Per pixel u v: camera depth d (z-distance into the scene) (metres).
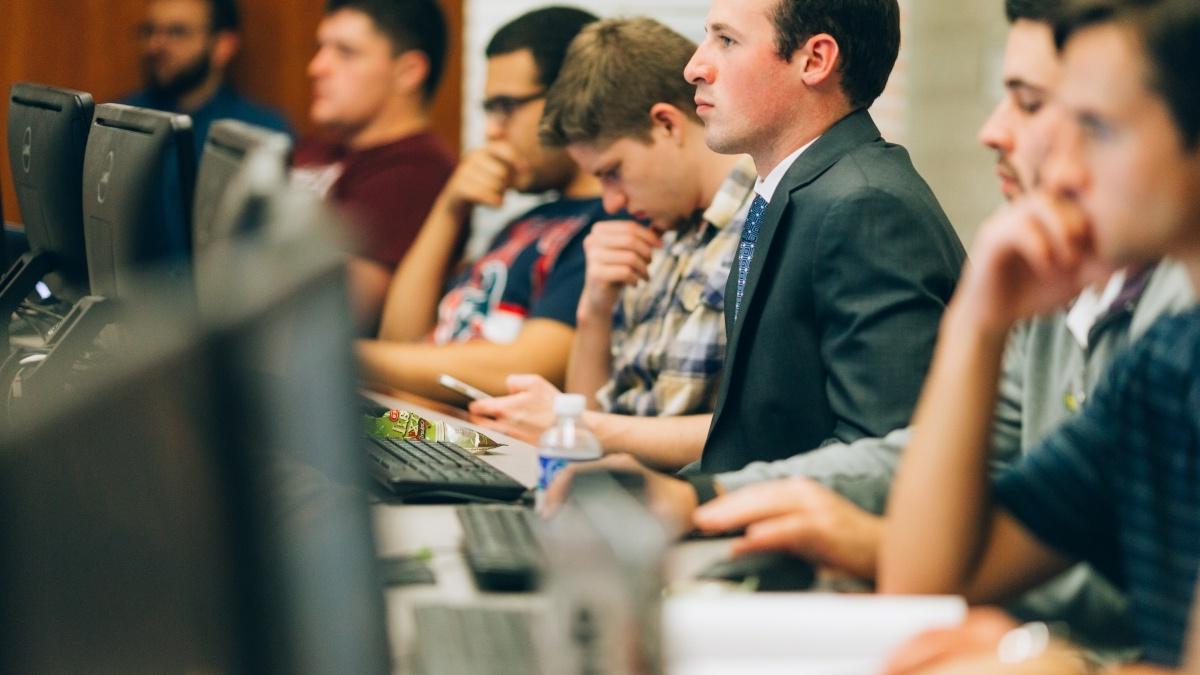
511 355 5.00
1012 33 2.88
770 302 3.40
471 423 4.10
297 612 1.08
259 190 1.37
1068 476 2.35
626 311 4.50
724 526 2.40
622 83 4.28
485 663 1.84
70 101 3.82
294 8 7.37
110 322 3.31
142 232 3.20
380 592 1.19
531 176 5.55
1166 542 2.23
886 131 7.52
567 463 2.88
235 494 1.02
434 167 6.33
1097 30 2.02
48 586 1.06
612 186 4.42
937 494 2.29
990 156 7.42
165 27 7.03
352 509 1.16
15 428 1.05
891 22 3.53
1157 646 2.22
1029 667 1.75
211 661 1.05
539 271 5.31
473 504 2.93
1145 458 2.26
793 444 3.40
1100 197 2.06
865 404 3.15
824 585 2.41
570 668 1.48
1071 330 2.96
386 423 3.58
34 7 7.45
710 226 4.32
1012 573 2.35
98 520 1.04
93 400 1.04
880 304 3.21
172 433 1.02
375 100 6.39
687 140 4.30
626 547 1.49
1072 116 2.07
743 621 2.05
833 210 3.29
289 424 1.08
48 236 4.04
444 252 5.80
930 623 2.06
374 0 6.33
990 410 2.29
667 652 1.50
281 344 1.08
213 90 7.12
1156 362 2.25
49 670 1.06
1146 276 2.81
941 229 3.35
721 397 3.52
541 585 1.57
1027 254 2.14
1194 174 1.99
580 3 7.45
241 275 1.10
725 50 3.55
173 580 1.04
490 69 5.56
